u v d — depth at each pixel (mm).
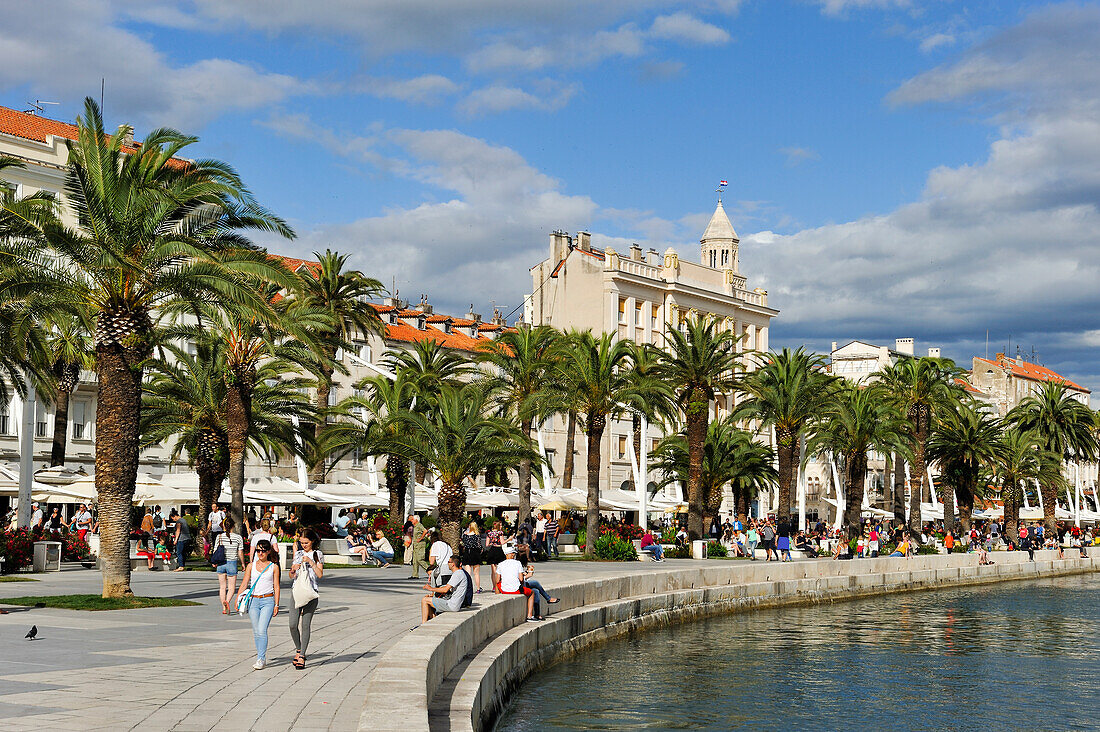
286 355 44844
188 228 29047
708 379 62719
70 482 45125
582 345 56656
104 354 27266
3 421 57719
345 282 59156
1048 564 78500
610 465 93375
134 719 12445
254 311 29750
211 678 15430
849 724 24531
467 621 21203
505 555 29891
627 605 34906
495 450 46656
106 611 24438
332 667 16688
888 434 71000
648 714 23562
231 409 43500
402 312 94000
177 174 29266
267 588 16516
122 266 26531
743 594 44719
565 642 29141
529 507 57781
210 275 28266
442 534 46625
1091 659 34750
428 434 46719
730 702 25859
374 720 11055
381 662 14750
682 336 62375
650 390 57344
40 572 35812
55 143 59812
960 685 29609
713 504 76250
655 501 74875
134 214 27266
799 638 37625
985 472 108000
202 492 46812
